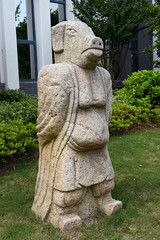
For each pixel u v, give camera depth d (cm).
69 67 243
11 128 448
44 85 245
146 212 284
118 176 395
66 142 239
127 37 1020
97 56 236
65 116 238
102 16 978
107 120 272
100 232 244
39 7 941
